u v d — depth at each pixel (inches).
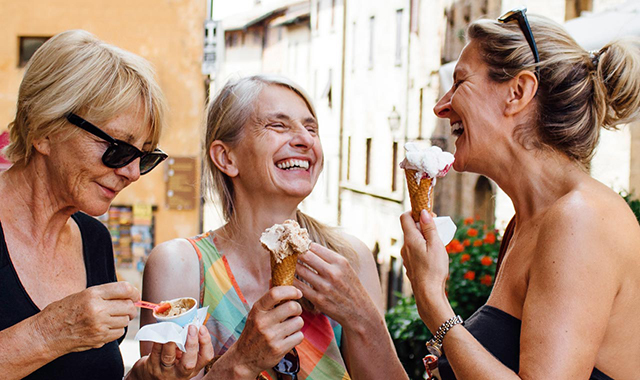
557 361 53.7
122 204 486.0
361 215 414.0
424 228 69.1
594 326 54.9
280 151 78.7
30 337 55.3
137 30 499.8
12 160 68.2
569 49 65.4
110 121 63.5
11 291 64.1
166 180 488.7
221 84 85.9
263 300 63.8
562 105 63.6
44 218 68.2
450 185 317.1
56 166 65.1
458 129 74.2
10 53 493.0
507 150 67.3
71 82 61.7
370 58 400.5
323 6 458.6
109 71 63.3
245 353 65.2
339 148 448.1
